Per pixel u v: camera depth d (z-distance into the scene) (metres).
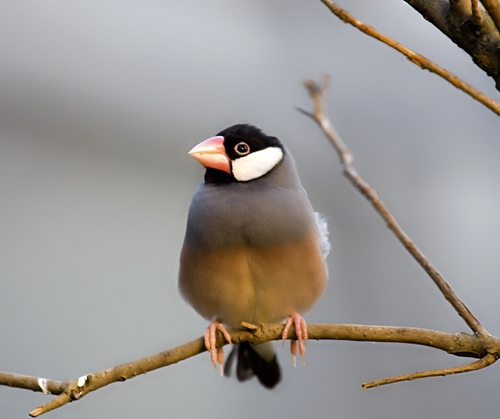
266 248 5.98
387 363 9.09
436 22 3.94
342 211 9.84
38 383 4.97
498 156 9.92
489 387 8.75
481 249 9.55
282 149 6.43
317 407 9.19
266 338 5.74
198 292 6.25
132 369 5.14
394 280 9.52
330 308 9.49
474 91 3.80
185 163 10.55
